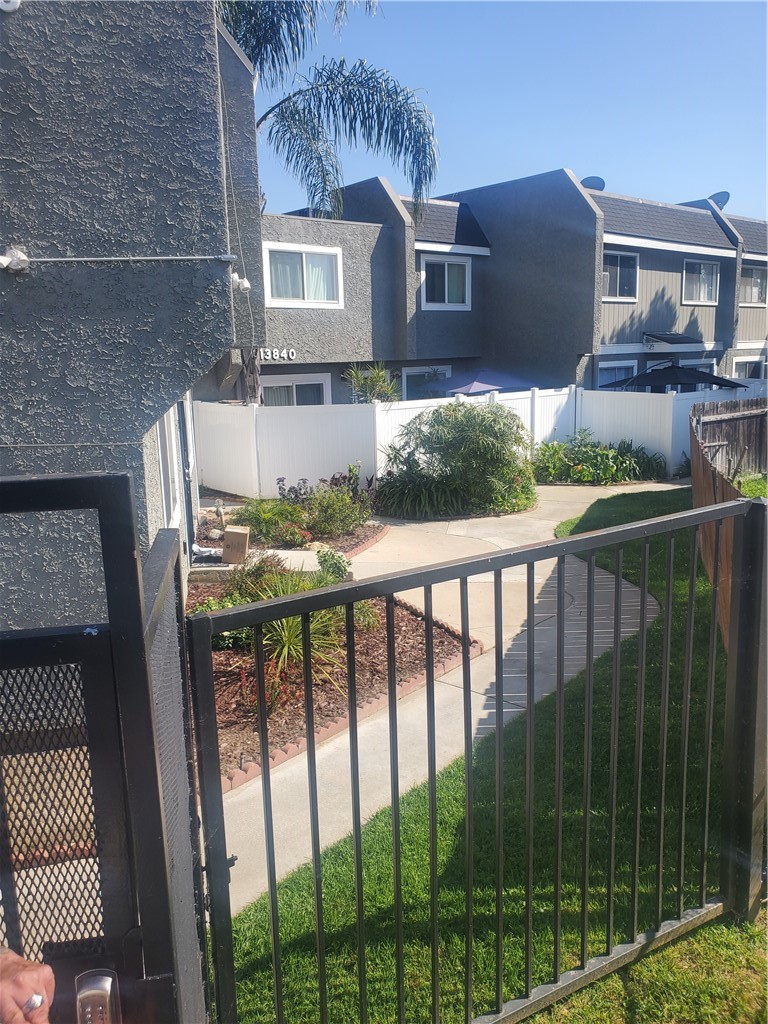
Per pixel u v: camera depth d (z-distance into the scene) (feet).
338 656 17.67
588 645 7.50
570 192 61.62
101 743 3.59
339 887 9.84
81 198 11.57
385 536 33.99
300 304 55.62
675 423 50.34
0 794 3.58
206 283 11.99
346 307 58.49
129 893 3.74
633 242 64.69
